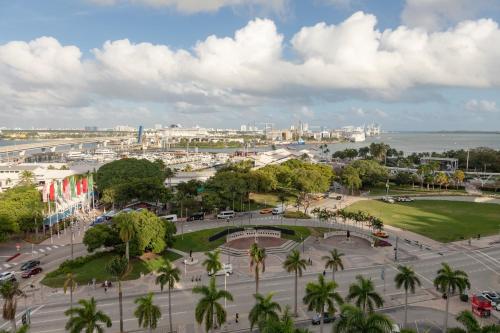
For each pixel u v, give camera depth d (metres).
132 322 81.25
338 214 165.38
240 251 126.62
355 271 110.81
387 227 158.38
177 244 132.50
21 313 85.31
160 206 188.88
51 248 130.50
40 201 156.25
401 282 77.50
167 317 83.50
